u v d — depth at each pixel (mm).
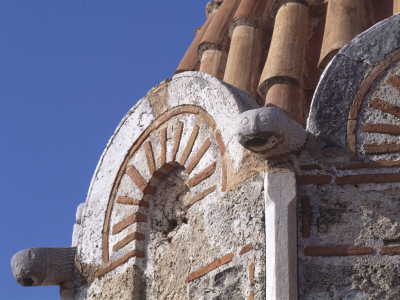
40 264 17844
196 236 16297
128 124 18188
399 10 18719
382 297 14570
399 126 15398
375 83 15703
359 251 14812
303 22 20109
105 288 17484
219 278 15523
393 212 14977
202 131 16781
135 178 17703
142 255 17250
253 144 14906
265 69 19422
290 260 14695
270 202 15070
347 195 15156
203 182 16484
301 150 15398
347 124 15508
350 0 19469
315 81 19391
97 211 18078
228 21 22078
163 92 17719
